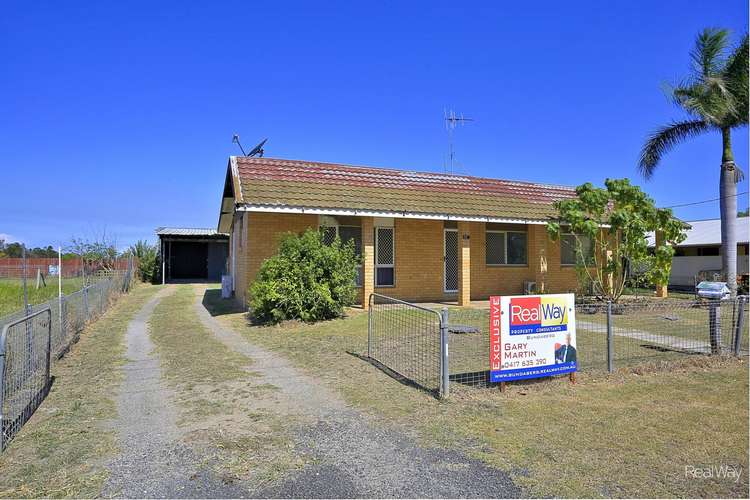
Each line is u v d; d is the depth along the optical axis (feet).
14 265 77.30
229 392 21.17
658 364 26.04
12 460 14.25
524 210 53.78
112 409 18.89
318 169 49.55
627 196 47.14
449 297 54.65
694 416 18.38
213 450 15.02
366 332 34.09
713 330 28.53
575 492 12.58
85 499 12.06
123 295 66.59
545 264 57.00
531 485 12.92
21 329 19.21
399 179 52.29
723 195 59.62
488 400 20.02
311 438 16.03
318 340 32.14
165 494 12.34
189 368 25.41
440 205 49.14
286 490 12.59
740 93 56.44
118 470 13.65
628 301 52.16
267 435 16.26
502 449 15.19
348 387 21.83
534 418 17.97
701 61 58.70
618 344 31.40
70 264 80.59
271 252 45.88
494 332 20.98
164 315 46.32
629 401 20.15
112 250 77.77
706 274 71.92
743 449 15.33
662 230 49.42
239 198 40.70
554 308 22.33
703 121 60.59
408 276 52.39
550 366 22.18
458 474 13.52
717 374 24.68
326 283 39.34
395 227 51.88
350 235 49.55
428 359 26.71
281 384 22.40
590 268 60.70
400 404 19.48
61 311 27.84
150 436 16.14
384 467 13.93
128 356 28.25
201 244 109.19
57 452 14.82
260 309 39.88
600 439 16.03
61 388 21.76
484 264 56.54
